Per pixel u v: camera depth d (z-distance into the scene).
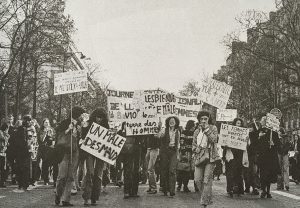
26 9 38.84
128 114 16.55
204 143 11.97
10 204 13.15
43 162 20.73
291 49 50.50
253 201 14.90
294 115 58.16
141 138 16.48
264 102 60.97
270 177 15.88
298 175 23.77
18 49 38.72
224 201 14.79
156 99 16.78
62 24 39.59
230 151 16.41
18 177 17.42
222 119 26.83
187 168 17.86
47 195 15.76
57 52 40.56
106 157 13.30
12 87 44.47
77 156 13.22
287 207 13.45
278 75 52.62
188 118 21.48
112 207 12.94
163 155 15.92
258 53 52.16
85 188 13.18
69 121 13.23
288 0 49.72
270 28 51.53
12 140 17.22
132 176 15.41
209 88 17.59
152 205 13.46
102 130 13.41
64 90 14.34
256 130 16.81
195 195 16.69
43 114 53.25
